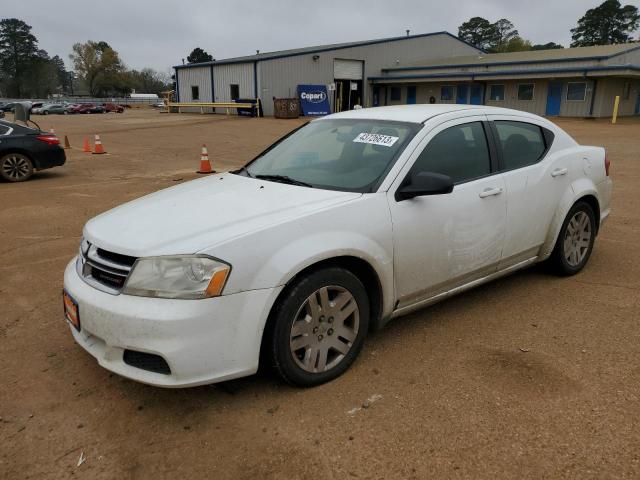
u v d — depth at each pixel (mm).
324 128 4316
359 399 3047
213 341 2756
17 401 3107
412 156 3576
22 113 14883
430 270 3623
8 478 2498
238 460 2586
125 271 2865
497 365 3379
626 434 2689
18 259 5836
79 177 11984
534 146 4477
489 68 36719
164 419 2916
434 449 2621
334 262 3174
